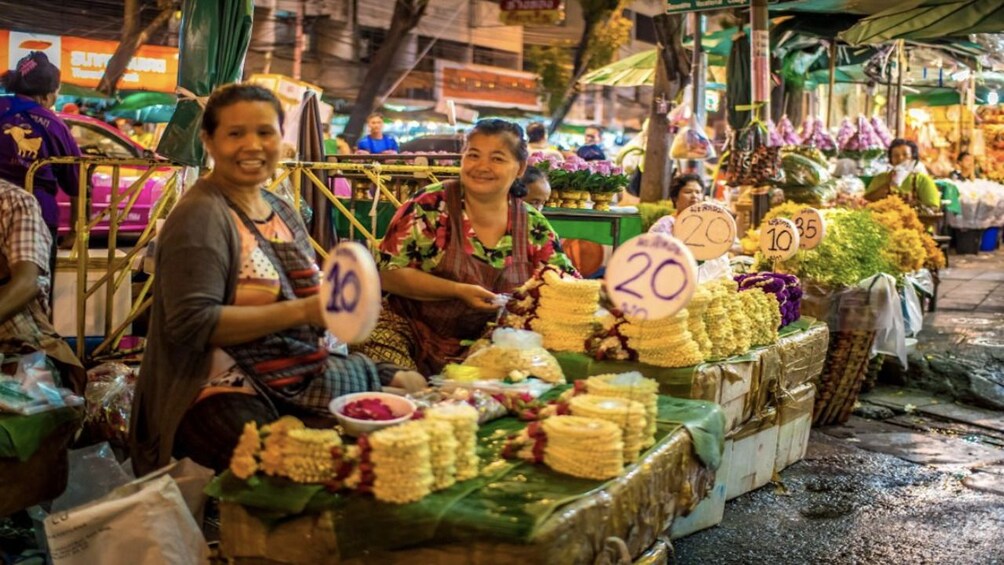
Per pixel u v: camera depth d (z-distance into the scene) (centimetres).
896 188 957
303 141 545
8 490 296
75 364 353
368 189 593
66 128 567
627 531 248
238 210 274
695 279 256
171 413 270
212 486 240
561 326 366
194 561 258
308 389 284
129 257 462
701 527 405
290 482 236
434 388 303
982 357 710
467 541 218
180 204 266
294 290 283
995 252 1578
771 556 383
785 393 448
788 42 1156
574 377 360
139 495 251
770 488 463
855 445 547
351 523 227
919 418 618
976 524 424
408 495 225
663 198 1001
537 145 1111
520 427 283
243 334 258
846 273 568
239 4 443
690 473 293
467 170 359
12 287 322
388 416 256
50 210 556
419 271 365
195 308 253
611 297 270
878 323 571
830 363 575
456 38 1617
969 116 1662
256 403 275
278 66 1462
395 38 1531
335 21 1494
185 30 443
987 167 1848
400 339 377
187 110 444
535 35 1720
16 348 339
